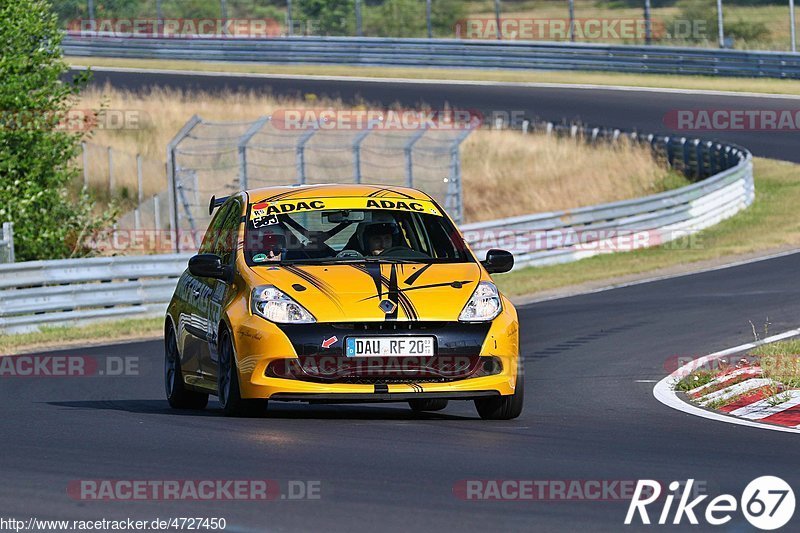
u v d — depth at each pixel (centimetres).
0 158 7481
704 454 2497
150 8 19212
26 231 7494
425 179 11338
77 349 5409
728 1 19750
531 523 1847
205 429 2802
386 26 19150
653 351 4650
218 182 11006
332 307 2841
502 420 3044
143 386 4159
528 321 5834
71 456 2441
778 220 9775
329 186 3409
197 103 13425
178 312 3469
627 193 11394
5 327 6103
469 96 14388
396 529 1797
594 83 15075
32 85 7562
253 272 3005
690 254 8488
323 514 1891
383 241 3167
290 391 2791
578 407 3375
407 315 2834
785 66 14675
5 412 3312
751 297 6241
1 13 7519
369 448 2511
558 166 11781
